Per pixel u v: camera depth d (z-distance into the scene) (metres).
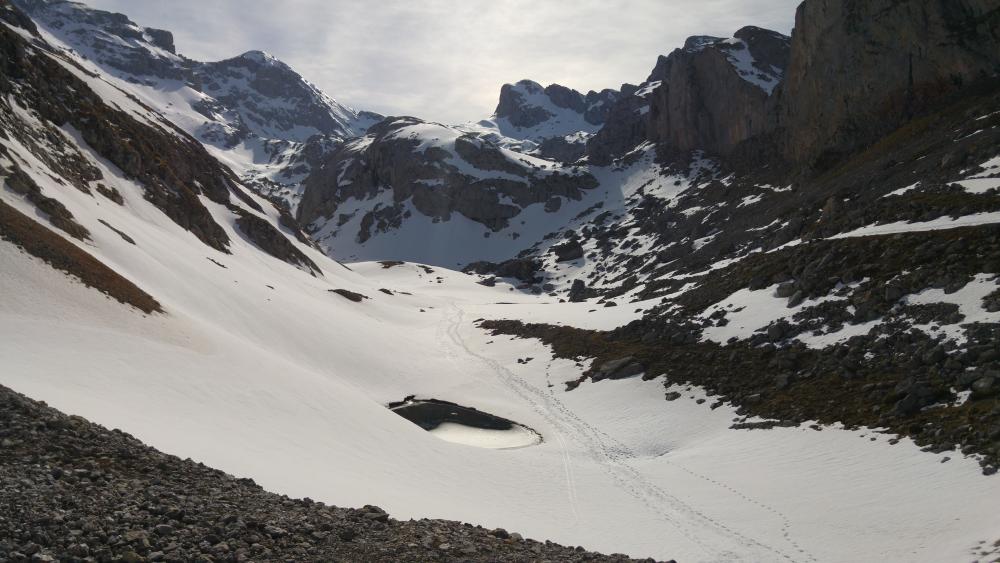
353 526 16.53
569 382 64.06
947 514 25.11
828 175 110.50
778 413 43.12
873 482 30.52
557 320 87.38
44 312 34.66
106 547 12.29
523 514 31.47
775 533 28.06
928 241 51.28
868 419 37.47
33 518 12.81
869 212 63.53
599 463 43.75
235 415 32.03
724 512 31.59
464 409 63.44
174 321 42.97
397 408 64.31
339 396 43.78
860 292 50.50
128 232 65.69
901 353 41.81
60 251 41.66
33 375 25.95
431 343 91.50
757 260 70.44
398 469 33.44
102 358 31.95
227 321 62.25
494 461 41.97
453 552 15.66
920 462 30.70
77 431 18.56
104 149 86.75
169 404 29.55
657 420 49.81
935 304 43.94
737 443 41.31
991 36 100.00
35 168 60.19
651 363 59.78
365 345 78.06
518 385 67.62
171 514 14.55
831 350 46.69
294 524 15.70
